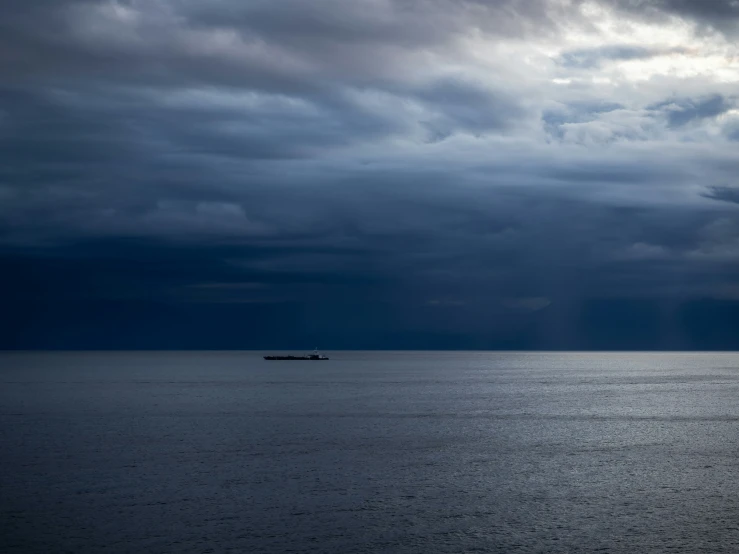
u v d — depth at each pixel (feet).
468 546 127.85
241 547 126.31
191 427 270.26
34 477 176.14
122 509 148.05
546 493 163.53
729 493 163.94
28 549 124.98
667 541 130.62
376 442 233.14
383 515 145.38
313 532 134.51
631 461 201.36
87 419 297.94
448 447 223.92
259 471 184.44
